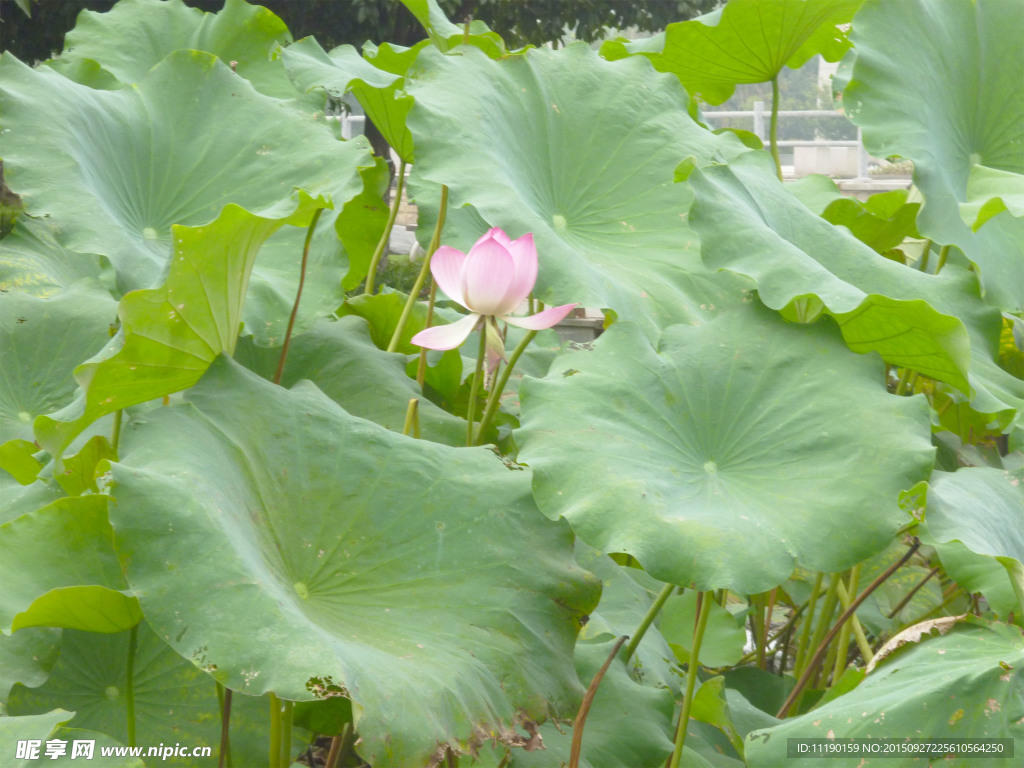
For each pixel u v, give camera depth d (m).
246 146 2.77
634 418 2.39
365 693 2.07
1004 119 2.97
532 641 2.25
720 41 3.13
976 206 2.54
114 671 2.42
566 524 2.35
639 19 14.38
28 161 2.58
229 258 2.34
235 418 2.32
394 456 2.36
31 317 2.93
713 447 2.41
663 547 2.23
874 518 2.29
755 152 2.76
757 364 2.46
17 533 2.34
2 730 2.12
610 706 2.46
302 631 2.11
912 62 2.85
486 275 2.40
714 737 2.64
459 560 2.29
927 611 3.14
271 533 2.26
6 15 12.07
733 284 2.66
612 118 2.80
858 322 2.49
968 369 2.53
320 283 2.63
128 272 2.55
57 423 2.31
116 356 2.27
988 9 3.00
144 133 2.77
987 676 2.23
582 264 2.53
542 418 2.37
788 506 2.32
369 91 2.91
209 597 2.12
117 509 2.14
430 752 2.07
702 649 2.81
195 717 2.41
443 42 3.25
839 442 2.37
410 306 2.95
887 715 2.24
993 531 2.33
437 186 2.62
